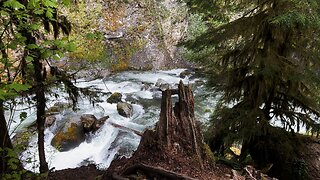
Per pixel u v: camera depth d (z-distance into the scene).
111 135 12.30
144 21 21.56
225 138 8.31
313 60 7.73
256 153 8.89
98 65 18.66
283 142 8.49
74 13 18.52
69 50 4.54
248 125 8.23
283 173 8.65
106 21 20.08
